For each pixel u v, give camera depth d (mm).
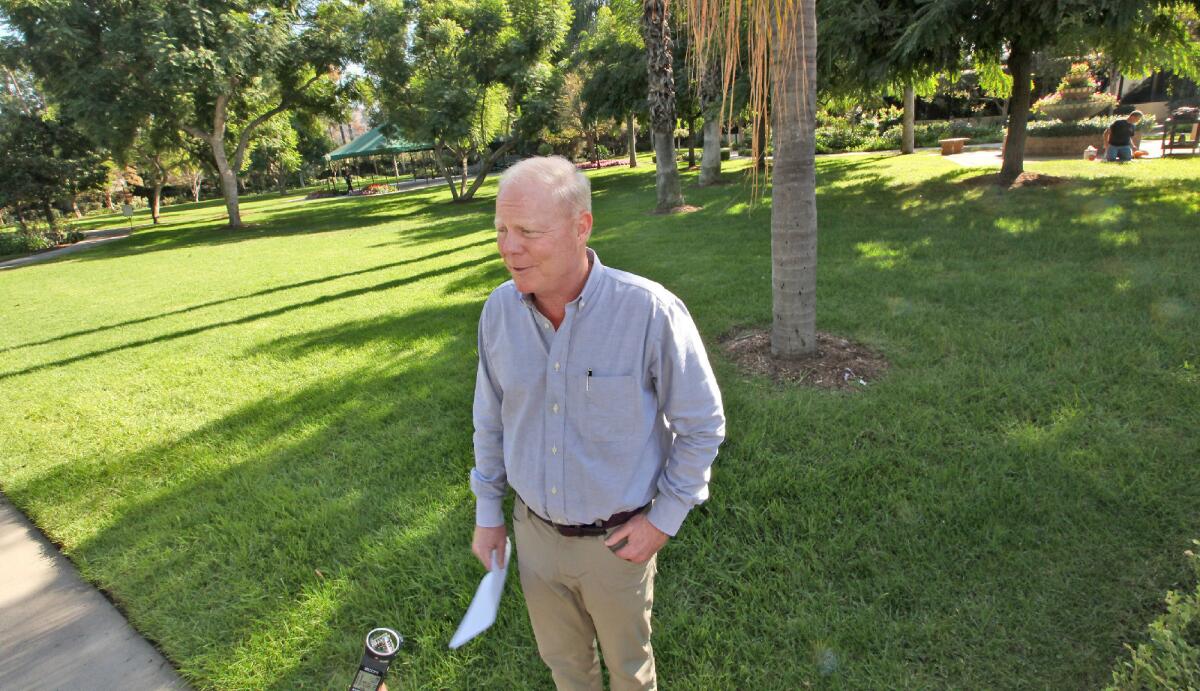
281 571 2883
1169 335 4215
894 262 6848
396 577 2746
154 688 2352
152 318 8844
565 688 1839
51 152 26719
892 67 10562
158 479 3943
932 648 2135
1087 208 8727
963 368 4102
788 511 2906
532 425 1517
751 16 2992
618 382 1408
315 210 30500
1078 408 3475
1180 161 13906
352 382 5184
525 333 1475
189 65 19250
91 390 5785
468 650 2346
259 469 3875
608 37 23172
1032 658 2068
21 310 10930
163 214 42281
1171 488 2748
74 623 2729
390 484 3504
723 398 4035
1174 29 10523
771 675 2123
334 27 23719
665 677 2174
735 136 38281
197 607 2719
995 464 3047
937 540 2619
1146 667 1577
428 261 11102
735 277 7012
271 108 27484
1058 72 27125
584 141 42844
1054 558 2457
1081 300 5074
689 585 2555
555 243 1319
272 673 2334
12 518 3682
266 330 7289
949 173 14617
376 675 1625
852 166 19141
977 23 9711
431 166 55750
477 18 22547
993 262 6453
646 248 9289
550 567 1620
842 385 4070
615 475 1479
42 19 19047
